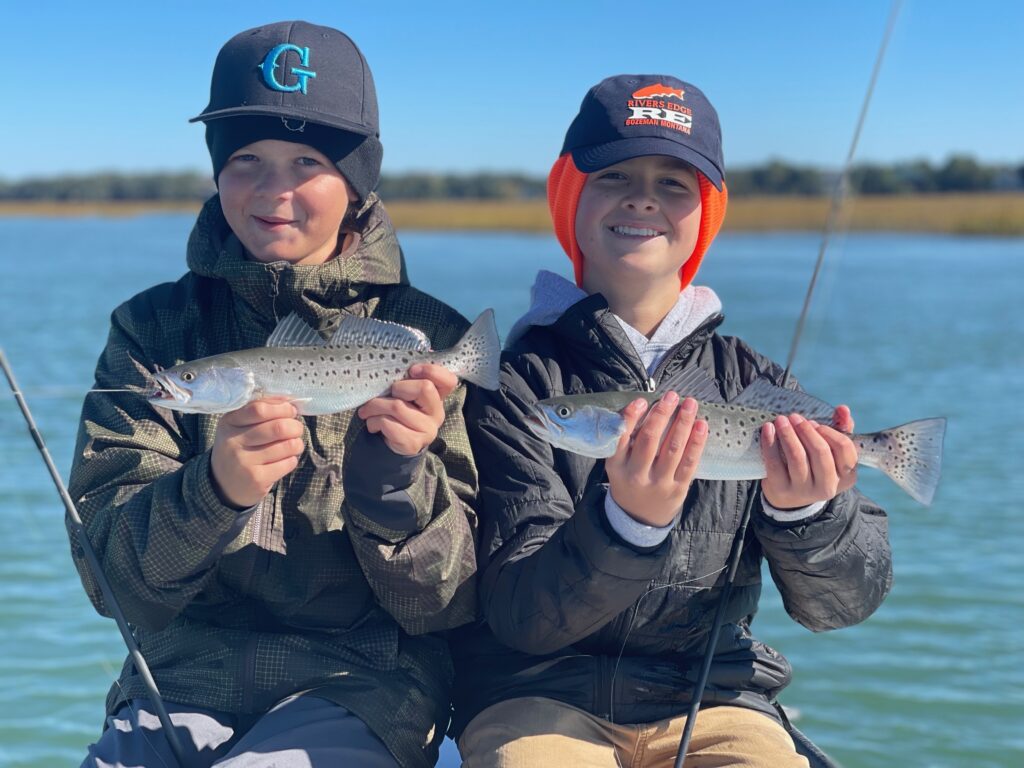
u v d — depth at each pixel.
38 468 3.42
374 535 0.95
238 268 1.04
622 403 0.96
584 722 1.02
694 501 1.05
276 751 0.92
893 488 3.44
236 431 0.88
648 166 1.16
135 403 1.04
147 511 0.94
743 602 1.08
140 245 19.42
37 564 2.61
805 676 2.14
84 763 0.95
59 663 2.09
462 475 1.06
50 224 34.78
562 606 0.95
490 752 0.98
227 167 1.07
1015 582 2.59
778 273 14.05
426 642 1.06
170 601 0.95
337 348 0.95
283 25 1.08
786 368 1.13
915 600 2.50
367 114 1.09
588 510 0.93
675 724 1.03
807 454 0.94
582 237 1.20
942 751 1.85
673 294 1.21
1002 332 7.41
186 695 0.99
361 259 1.07
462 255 18.09
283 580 1.01
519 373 1.12
